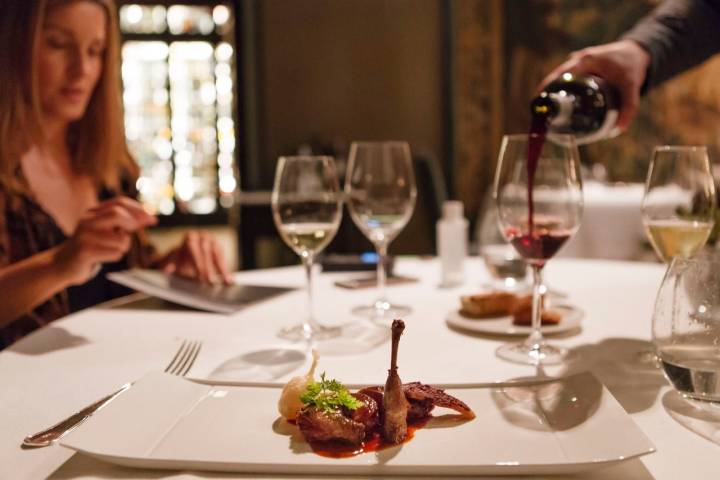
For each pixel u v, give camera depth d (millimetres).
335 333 1135
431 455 618
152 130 7574
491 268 1544
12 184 1735
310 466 596
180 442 652
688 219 1059
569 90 1243
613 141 4938
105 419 670
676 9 1435
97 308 1368
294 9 5938
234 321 1246
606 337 1108
